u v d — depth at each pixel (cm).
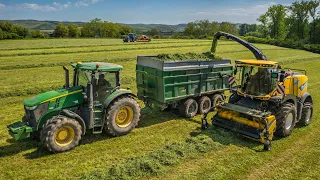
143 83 1005
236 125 832
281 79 798
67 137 710
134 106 839
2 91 1289
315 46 4447
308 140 820
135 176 592
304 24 7138
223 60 1092
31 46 3603
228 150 738
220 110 879
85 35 7556
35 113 695
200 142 772
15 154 688
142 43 4472
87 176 583
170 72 909
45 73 1794
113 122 793
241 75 901
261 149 751
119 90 825
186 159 678
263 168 648
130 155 698
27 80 1560
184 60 949
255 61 873
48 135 665
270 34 7550
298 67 2417
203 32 9294
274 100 811
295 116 849
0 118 958
